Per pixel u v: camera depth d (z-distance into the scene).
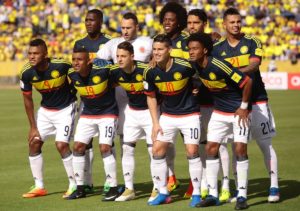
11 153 20.30
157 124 12.78
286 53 54.56
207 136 12.66
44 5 62.44
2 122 28.95
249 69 12.53
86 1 61.94
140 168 17.36
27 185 15.23
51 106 13.95
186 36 14.02
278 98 39.22
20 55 58.41
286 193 13.73
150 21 57.94
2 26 61.41
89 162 14.41
